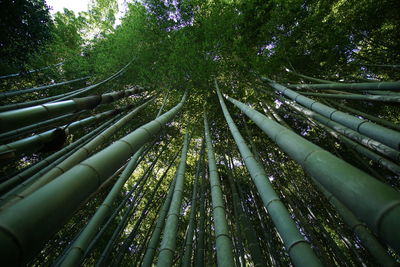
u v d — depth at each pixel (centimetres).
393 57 620
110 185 691
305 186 625
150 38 718
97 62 700
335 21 616
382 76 720
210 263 378
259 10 593
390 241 76
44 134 329
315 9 632
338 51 638
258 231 596
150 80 668
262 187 238
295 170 695
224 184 715
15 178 346
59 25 903
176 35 680
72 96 476
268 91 596
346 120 317
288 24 602
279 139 175
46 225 90
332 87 439
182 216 712
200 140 861
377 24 614
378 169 619
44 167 385
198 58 595
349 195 95
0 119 161
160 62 687
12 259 73
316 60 649
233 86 720
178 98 752
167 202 442
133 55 721
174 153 847
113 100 396
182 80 647
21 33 464
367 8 577
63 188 105
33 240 83
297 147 144
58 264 299
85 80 765
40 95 725
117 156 156
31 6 458
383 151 313
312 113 429
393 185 598
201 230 391
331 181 106
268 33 612
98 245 629
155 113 813
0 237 73
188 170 828
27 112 189
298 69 672
